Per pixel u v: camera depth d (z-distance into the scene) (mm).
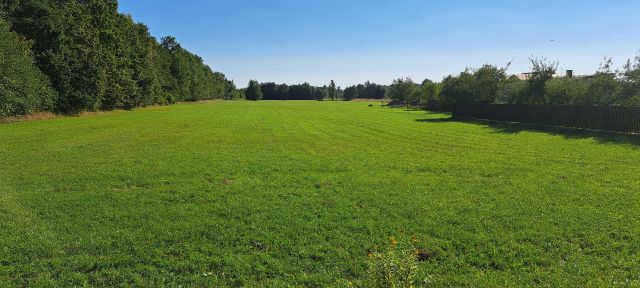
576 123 29953
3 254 7398
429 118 49438
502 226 8820
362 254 7438
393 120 46188
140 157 18750
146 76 81062
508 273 6680
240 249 7676
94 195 11570
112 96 64812
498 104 40375
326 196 11430
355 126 37875
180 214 9758
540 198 11086
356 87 197500
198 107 90938
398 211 9953
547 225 8820
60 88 50719
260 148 22344
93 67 54594
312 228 8734
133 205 10594
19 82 40375
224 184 13086
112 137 27828
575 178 13570
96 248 7711
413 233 8445
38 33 48219
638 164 15891
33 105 43812
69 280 6484
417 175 14477
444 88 59188
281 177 14125
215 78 184375
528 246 7707
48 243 7883
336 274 6684
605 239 7973
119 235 8344
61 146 22562
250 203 10672
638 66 28969
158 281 6453
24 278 6582
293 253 7484
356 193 11734
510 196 11328
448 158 18297
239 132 32062
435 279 6457
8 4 45906
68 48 51375
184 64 120250
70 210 10102
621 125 26297
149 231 8594
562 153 19219
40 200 10984
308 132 32094
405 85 100750
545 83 36875
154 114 59844
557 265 6938
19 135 28391
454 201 10844
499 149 21062
